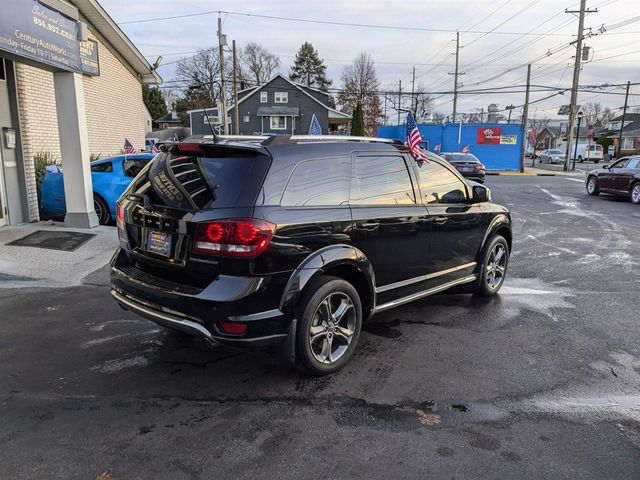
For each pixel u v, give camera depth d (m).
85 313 5.17
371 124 75.81
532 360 4.25
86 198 8.63
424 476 2.73
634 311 5.55
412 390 3.69
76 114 8.41
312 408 3.41
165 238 3.59
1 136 8.41
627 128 78.19
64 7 7.98
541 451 2.97
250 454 2.88
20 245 7.42
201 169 3.63
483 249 5.64
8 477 2.64
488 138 39.03
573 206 15.40
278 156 3.58
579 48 35.31
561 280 6.85
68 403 3.41
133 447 2.93
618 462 2.88
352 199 4.04
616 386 3.81
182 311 3.42
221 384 3.72
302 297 3.60
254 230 3.28
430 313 5.40
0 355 4.15
